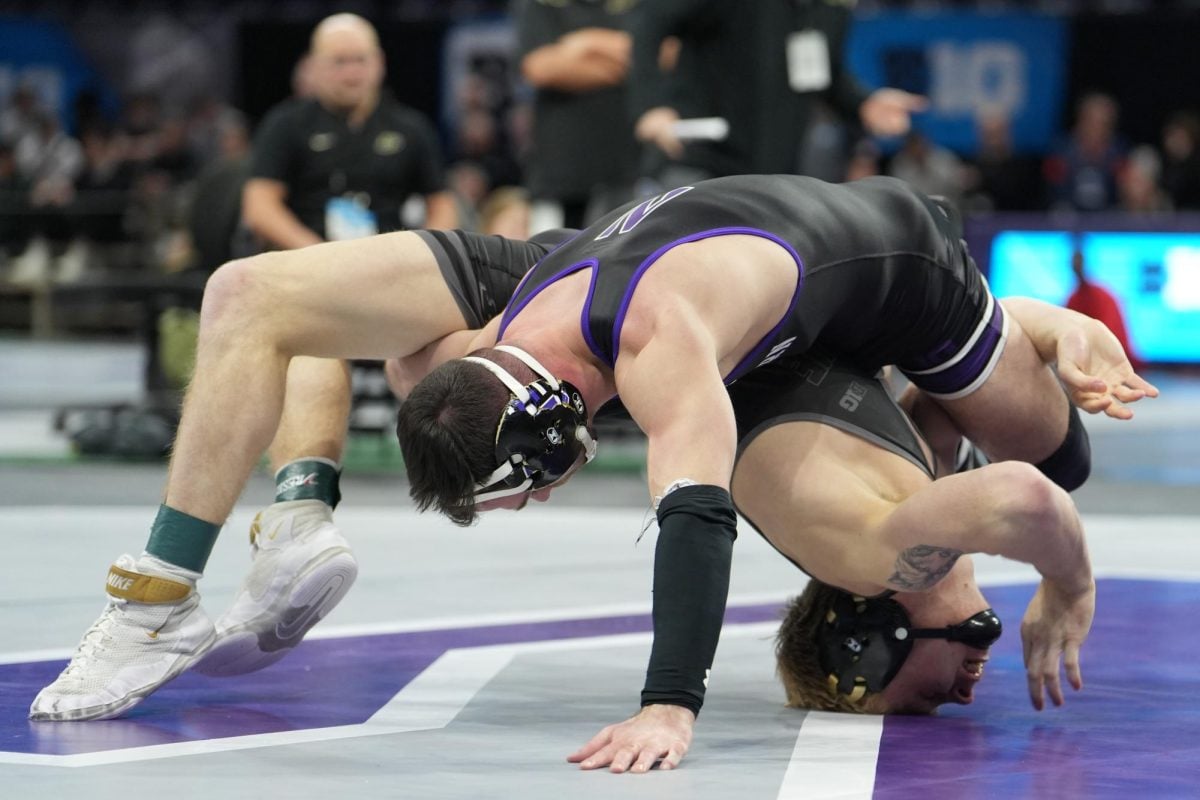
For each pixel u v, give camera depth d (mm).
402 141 11438
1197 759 4023
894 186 4953
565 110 11953
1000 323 5023
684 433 3930
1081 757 4047
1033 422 5098
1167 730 4383
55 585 6840
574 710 4621
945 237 4922
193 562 4488
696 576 3865
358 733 4273
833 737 4297
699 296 4098
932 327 4879
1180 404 17891
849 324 4695
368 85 11344
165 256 22109
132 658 4453
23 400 17188
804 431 4598
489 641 5711
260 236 11234
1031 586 6863
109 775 3734
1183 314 17875
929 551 4305
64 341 24594
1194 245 17688
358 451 12938
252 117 27125
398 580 7137
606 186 12055
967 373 4977
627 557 7906
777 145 10258
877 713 4637
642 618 6230
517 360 4043
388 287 4586
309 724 4383
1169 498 10227
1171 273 17781
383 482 10953
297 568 4664
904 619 4574
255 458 4504
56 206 23047
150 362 13352
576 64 11758
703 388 3957
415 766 3881
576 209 12156
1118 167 21625
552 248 4992
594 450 4203
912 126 24125
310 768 3842
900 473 4578
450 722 4438
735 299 4141
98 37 27000
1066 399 5188
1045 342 5047
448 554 7961
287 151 11273
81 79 27078
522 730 4344
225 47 26938
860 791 3658
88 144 24438
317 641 5672
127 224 22859
